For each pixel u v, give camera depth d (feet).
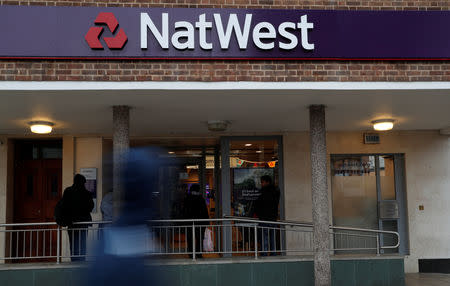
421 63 18.65
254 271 21.66
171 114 23.21
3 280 20.63
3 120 23.80
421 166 29.99
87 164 29.01
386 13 18.60
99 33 17.60
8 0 17.48
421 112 23.41
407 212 29.76
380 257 22.26
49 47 17.44
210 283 21.35
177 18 17.98
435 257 29.37
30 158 30.63
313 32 18.34
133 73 17.75
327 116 24.44
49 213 30.25
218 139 31.01
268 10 18.29
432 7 18.98
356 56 18.37
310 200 29.32
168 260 21.29
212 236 24.35
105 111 21.89
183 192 34.55
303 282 21.79
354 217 30.32
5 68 17.34
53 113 22.17
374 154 30.42
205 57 17.95
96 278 20.79
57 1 17.75
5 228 28.07
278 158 29.81
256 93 18.79
